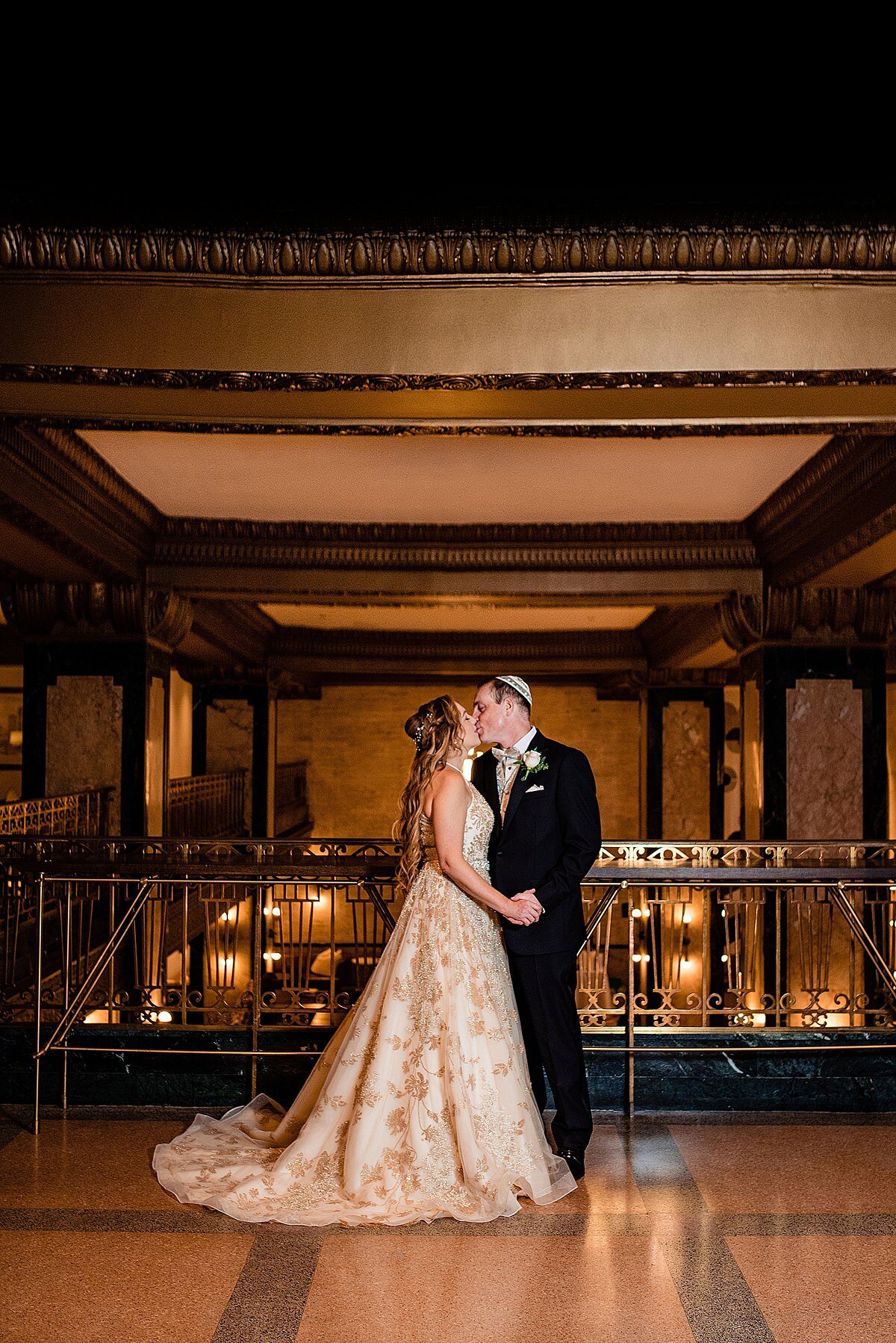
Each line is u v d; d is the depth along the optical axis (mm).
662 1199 3807
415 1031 3771
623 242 4426
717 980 13781
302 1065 4945
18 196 4367
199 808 14227
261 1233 3492
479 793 4035
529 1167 3721
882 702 9984
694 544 9945
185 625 10406
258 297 4566
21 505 7035
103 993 8727
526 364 4531
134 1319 2941
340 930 18328
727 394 4746
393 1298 3064
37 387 4809
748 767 10289
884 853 5688
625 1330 2898
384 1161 3686
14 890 5918
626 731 22812
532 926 3990
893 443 6457
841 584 9508
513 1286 3141
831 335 4473
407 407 5035
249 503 9234
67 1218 3613
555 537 10023
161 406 5098
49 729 9961
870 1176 4051
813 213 4375
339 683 22016
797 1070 4957
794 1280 3184
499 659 16344
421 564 10055
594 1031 4957
